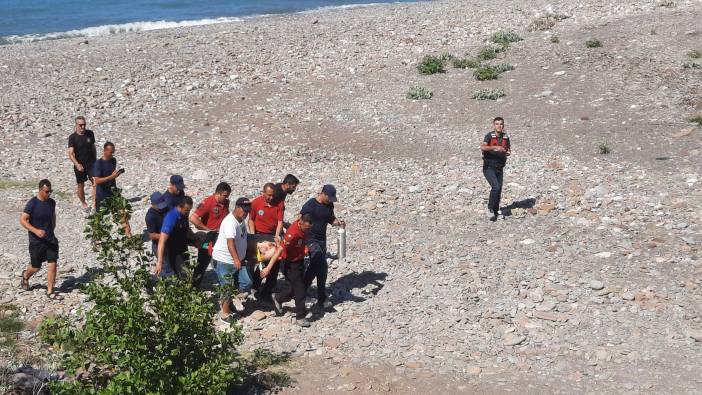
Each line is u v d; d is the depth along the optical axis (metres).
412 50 30.95
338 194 17.66
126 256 10.48
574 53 28.27
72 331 9.17
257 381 9.84
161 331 8.81
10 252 14.35
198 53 31.02
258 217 12.27
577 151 20.16
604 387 9.76
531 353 10.63
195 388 8.52
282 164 20.36
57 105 25.36
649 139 20.44
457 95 25.75
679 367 10.14
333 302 12.25
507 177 18.44
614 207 15.83
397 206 16.73
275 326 11.48
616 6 35.00
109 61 30.06
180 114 24.88
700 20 30.80
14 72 28.75
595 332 11.09
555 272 12.96
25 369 9.31
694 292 12.01
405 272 13.27
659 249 13.62
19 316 11.48
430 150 21.23
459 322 11.52
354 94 26.41
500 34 31.42
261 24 39.09
